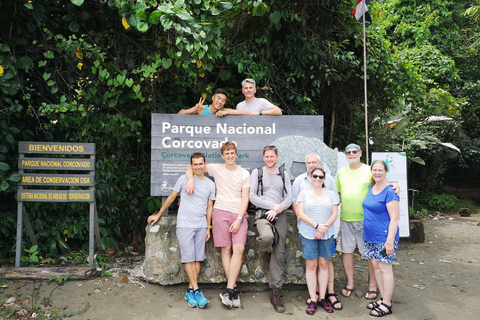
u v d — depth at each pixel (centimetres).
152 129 412
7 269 380
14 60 382
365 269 480
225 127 420
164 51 418
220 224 368
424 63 991
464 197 1179
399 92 684
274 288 357
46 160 398
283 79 570
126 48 429
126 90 459
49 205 450
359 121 725
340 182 395
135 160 520
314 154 369
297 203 355
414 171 1064
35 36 402
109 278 395
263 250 353
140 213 521
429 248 611
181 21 341
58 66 424
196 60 398
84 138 470
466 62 1215
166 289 383
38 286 369
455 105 846
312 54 548
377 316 342
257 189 365
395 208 332
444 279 456
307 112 572
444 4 1188
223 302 348
